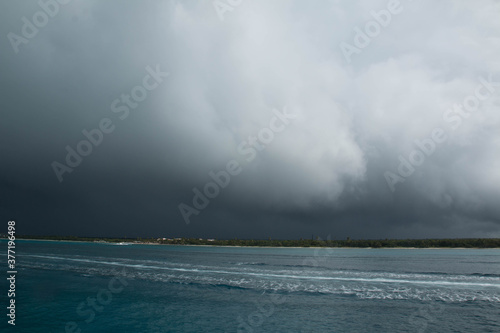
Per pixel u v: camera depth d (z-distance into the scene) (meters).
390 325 25.88
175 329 25.14
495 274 46.97
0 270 53.09
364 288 37.62
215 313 29.08
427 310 29.48
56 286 40.50
